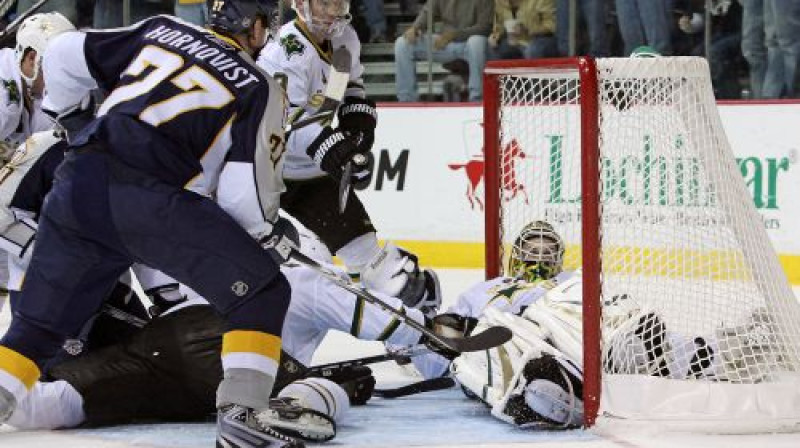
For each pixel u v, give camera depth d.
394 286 14.55
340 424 11.48
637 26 26.05
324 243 14.76
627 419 10.89
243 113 9.54
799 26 25.08
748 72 25.78
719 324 11.55
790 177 24.48
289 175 14.30
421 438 10.85
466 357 12.26
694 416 10.89
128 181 9.48
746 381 11.20
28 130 14.04
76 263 9.74
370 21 28.44
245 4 10.07
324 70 13.95
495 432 11.09
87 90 10.34
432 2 27.64
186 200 9.49
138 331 11.33
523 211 15.15
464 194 26.31
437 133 26.53
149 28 10.06
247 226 9.66
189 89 9.59
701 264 11.63
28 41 13.06
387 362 15.40
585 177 11.02
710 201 11.57
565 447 10.42
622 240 11.77
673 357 11.27
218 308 9.66
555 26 26.77
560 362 11.22
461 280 23.89
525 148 15.11
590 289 11.02
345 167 12.70
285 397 10.57
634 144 11.73
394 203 26.86
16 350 9.90
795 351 11.28
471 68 27.64
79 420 11.20
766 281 11.39
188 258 9.51
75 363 11.23
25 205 11.67
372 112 14.55
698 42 25.95
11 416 10.60
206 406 11.37
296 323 11.67
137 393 11.16
